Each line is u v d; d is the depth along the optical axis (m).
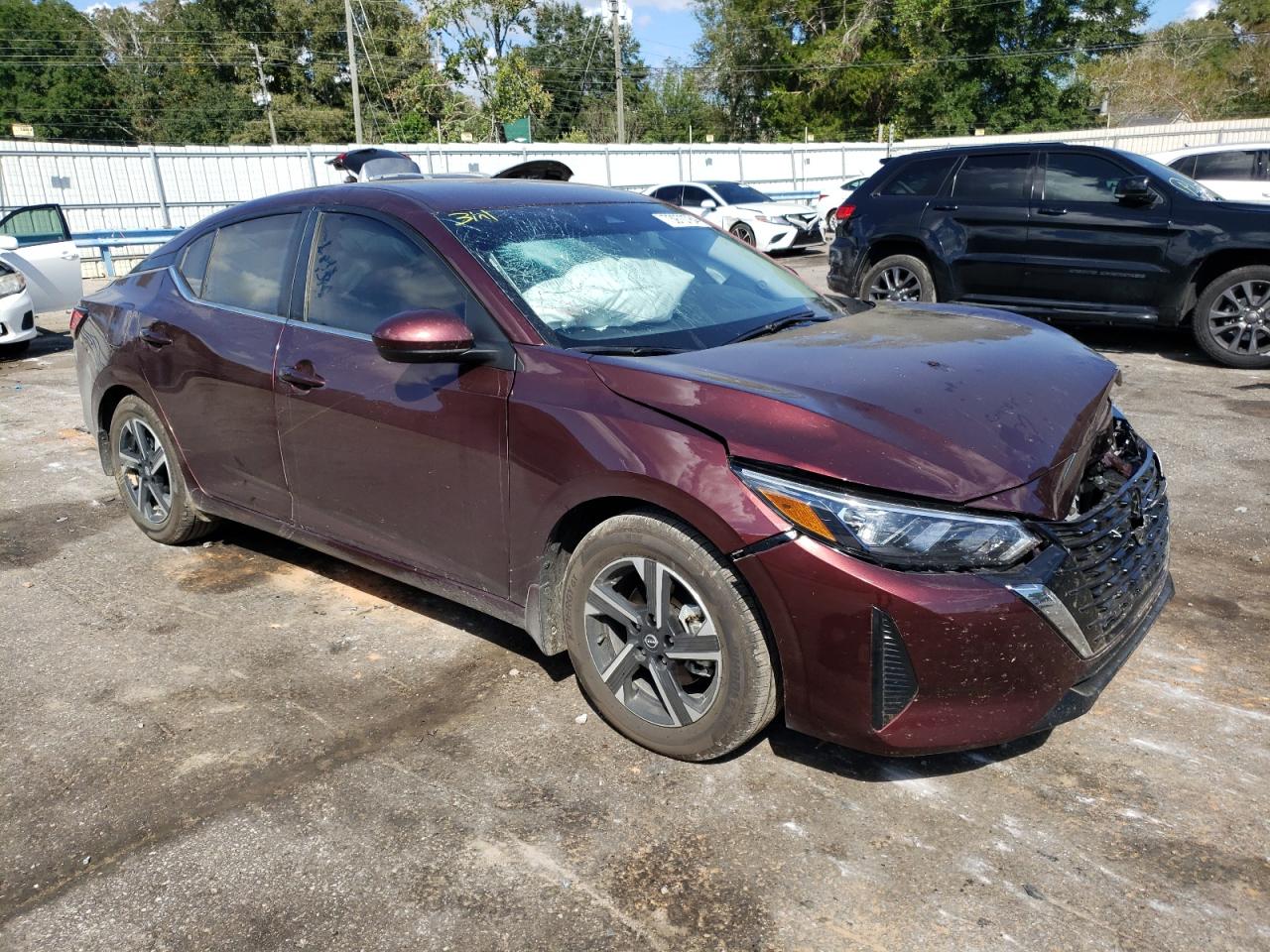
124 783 2.76
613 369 2.77
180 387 4.04
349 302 3.45
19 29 59.31
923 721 2.36
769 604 2.42
